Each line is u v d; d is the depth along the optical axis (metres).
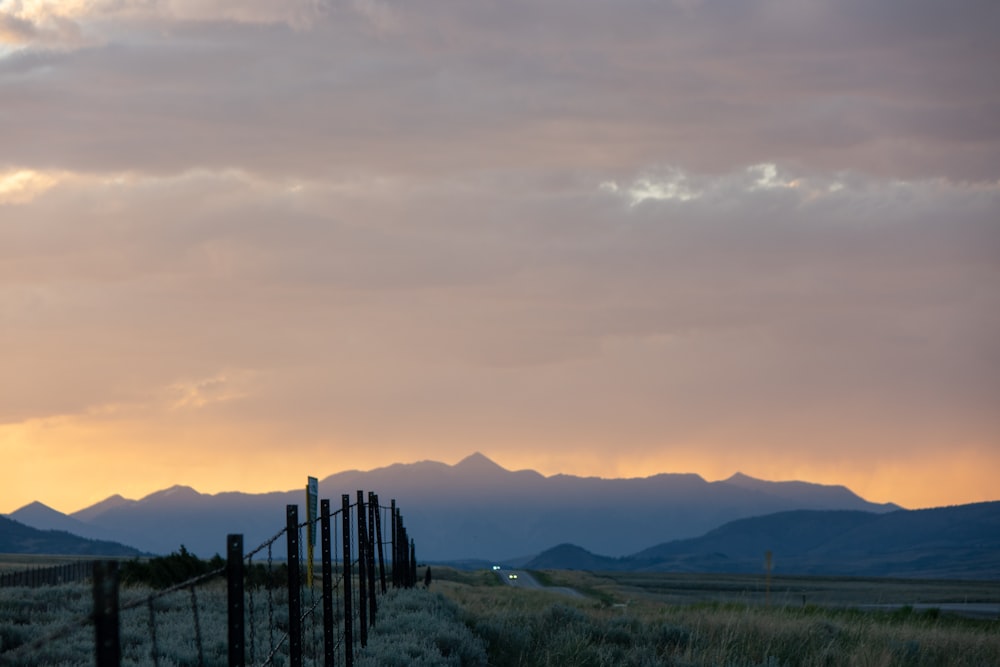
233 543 17.11
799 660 41.12
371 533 43.94
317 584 59.75
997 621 83.44
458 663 36.56
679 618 53.16
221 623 38.72
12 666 28.34
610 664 38.97
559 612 51.38
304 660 32.00
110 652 11.99
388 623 42.94
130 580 69.56
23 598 44.66
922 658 42.28
